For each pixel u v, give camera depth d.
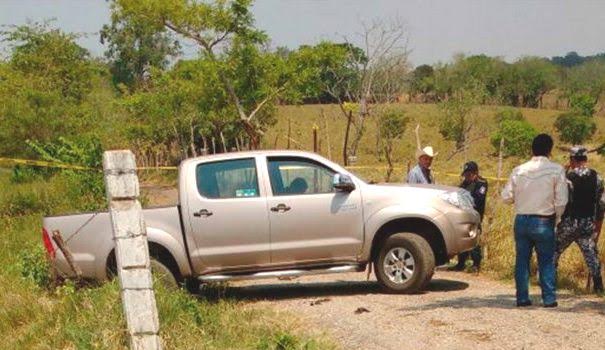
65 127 30.14
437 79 79.25
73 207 18.98
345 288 12.13
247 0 27.31
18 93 31.03
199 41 27.89
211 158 11.16
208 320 9.03
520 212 9.72
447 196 11.25
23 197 20.17
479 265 13.31
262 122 33.06
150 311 7.54
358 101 32.09
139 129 39.47
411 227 11.33
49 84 37.66
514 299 10.49
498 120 58.97
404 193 11.19
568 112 80.69
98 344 8.02
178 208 11.02
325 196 11.12
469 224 11.27
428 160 13.13
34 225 17.69
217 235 10.95
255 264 11.05
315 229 11.07
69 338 8.74
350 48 30.89
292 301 11.04
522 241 9.77
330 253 11.12
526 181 9.64
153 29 28.05
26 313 10.44
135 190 7.53
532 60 103.56
